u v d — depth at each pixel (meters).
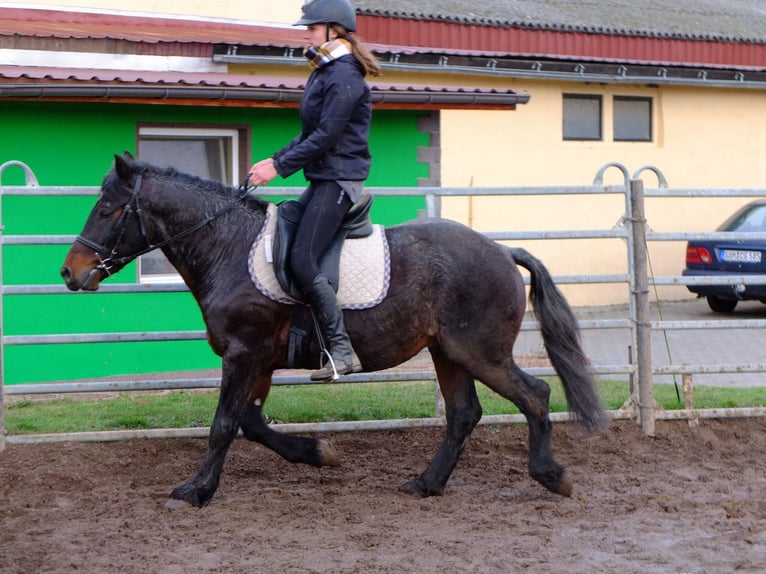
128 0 12.55
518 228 16.31
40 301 10.13
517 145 16.20
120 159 5.96
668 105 17.55
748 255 14.25
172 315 10.84
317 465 6.85
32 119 10.17
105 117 10.53
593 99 17.05
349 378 7.65
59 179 10.34
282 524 5.83
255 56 12.05
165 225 6.09
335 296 5.90
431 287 6.08
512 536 5.57
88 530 5.70
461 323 6.09
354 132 5.91
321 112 5.82
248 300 5.96
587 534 5.59
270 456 7.39
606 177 17.03
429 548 5.35
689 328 8.01
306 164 5.80
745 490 6.54
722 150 18.11
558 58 15.82
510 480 6.87
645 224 7.95
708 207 17.97
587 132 17.05
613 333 14.24
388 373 7.73
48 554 5.27
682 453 7.51
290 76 12.83
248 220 6.15
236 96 10.20
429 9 16.33
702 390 9.08
